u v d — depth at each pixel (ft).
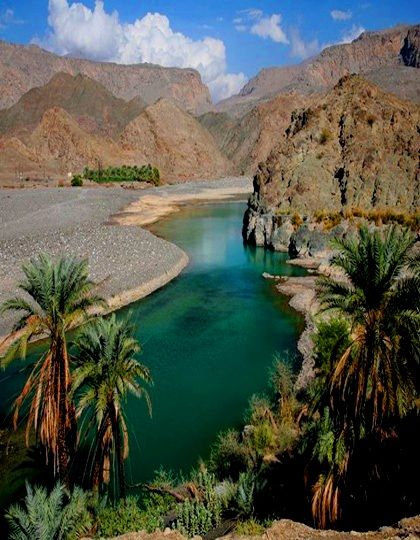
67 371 61.93
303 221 233.55
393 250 51.26
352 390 53.36
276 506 58.70
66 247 197.26
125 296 157.07
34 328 61.46
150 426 89.76
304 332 131.03
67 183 520.42
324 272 191.93
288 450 71.15
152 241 222.89
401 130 258.37
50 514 51.19
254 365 114.21
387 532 42.98
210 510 56.75
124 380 62.85
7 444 83.51
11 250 187.42
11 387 102.27
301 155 265.13
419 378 52.85
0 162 593.83
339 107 280.31
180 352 121.70
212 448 82.69
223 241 259.80
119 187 515.09
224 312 150.00
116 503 64.59
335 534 44.88
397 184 239.71
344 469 53.16
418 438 53.83
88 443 82.12
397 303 49.75
